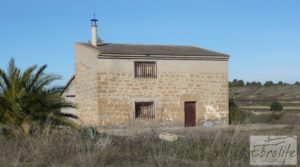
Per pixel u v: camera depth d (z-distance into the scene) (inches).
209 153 359.9
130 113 1272.1
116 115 1254.9
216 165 335.9
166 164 366.6
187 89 1359.5
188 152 390.9
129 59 1278.3
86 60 1302.9
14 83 673.6
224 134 382.6
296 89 2780.5
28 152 439.2
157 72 1315.2
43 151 430.6
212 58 1397.6
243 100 2358.5
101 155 424.8
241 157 355.3
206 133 434.6
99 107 1237.1
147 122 1278.3
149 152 430.6
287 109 1690.5
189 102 1366.9
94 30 1347.2
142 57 1290.6
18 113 652.7
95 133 644.1
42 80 695.1
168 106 1325.0
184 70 1355.8
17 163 397.7
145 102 1298.0
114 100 1255.5
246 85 3299.7
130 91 1277.1
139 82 1289.4
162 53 1318.9
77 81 1348.4
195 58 1373.0
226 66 1427.2
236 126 408.8
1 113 657.0
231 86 3388.3
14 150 445.4
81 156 413.1
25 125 610.2
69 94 1384.1
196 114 1371.8
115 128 1242.0
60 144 450.0
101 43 1384.1
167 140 462.3
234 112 1424.7
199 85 1379.2
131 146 495.2
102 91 1243.2
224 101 1418.6
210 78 1397.6
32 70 690.8
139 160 426.6
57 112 695.1
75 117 725.3
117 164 415.8
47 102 680.4
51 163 416.5
